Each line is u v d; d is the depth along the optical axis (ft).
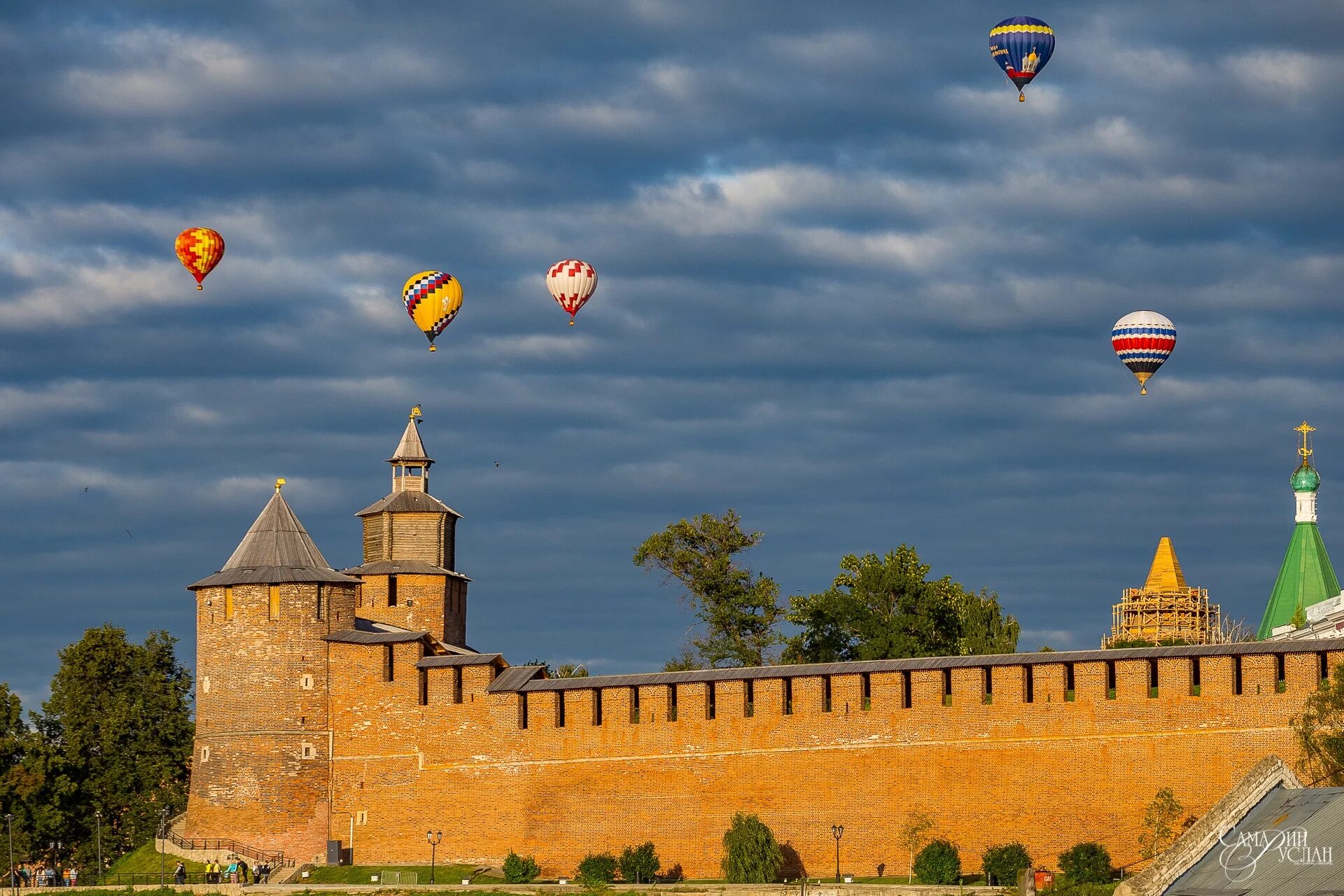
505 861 368.07
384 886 351.87
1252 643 327.67
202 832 393.09
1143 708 331.36
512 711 378.12
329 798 390.42
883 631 435.12
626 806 365.40
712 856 357.61
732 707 360.89
